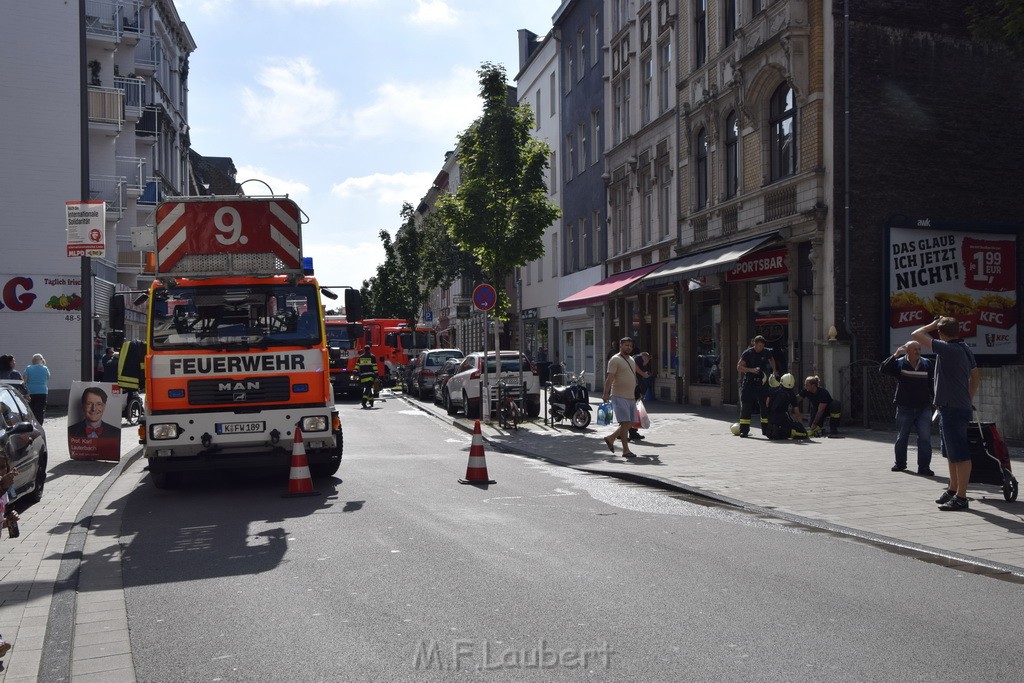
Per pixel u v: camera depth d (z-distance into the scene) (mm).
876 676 4551
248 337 11602
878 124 20094
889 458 14062
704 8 26516
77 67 33656
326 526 8984
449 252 46062
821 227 20234
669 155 29141
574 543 7973
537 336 47125
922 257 20188
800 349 21453
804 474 12352
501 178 23562
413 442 18344
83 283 15344
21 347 32656
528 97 49438
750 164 23406
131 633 5574
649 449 15875
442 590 6359
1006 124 20891
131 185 40281
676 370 28906
